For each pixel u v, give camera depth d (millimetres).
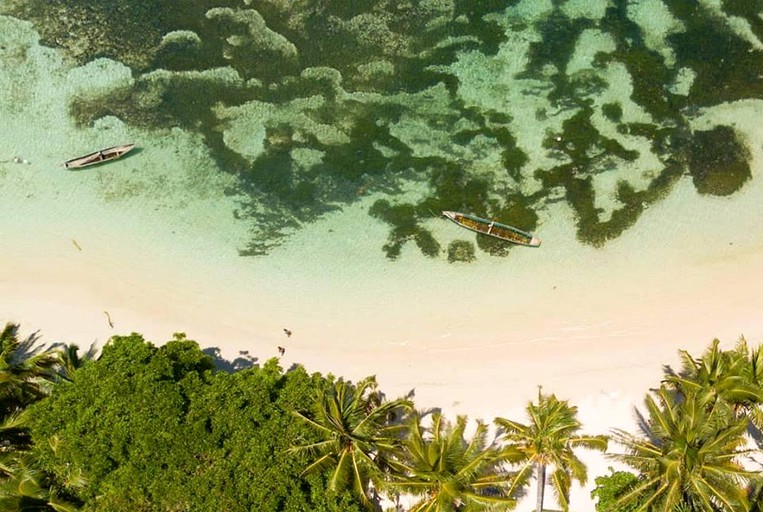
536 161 31641
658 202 31156
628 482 26375
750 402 24969
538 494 26016
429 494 23219
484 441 28172
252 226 30922
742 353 25969
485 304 30094
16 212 30812
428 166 31594
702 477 22250
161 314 29828
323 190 31375
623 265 30500
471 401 28984
